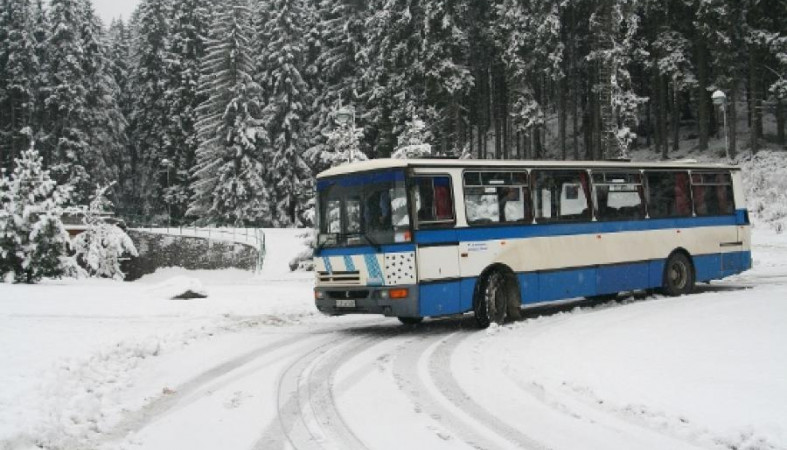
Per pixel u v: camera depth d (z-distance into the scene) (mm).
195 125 51094
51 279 24453
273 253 38125
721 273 18500
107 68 57719
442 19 37031
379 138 43188
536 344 11289
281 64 47875
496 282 13633
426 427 6996
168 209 57250
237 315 15711
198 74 56438
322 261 13320
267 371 9859
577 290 15086
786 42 38969
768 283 19391
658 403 7453
